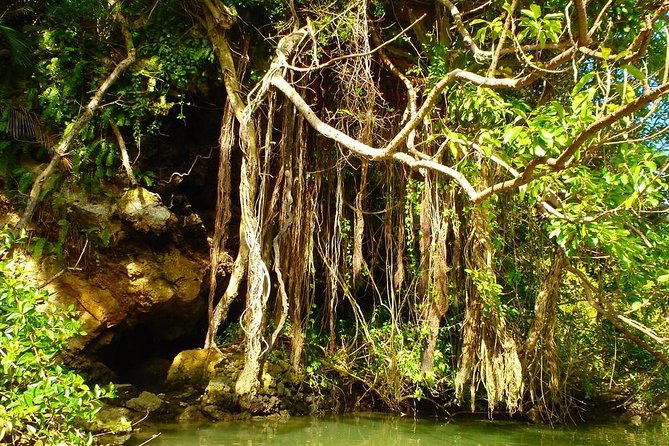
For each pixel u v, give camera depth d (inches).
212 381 366.0
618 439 346.6
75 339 365.4
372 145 389.4
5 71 389.4
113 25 411.2
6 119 373.4
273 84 350.6
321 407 396.2
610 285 387.5
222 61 400.5
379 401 418.9
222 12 395.9
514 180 193.9
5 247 262.1
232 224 463.5
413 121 228.2
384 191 428.5
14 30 370.0
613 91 331.6
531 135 211.8
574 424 391.5
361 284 435.2
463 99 346.6
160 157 430.3
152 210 388.2
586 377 429.1
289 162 393.4
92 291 378.3
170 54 409.1
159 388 399.5
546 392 394.3
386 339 406.6
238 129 434.9
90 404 241.1
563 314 424.8
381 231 436.1
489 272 361.7
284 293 373.7
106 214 380.5
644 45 176.2
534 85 394.0
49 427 227.9
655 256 298.7
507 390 362.0
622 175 243.3
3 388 226.5
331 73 417.4
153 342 428.8
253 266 362.0
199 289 416.8
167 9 414.6
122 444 285.0
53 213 374.6
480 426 372.2
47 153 386.6
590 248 368.5
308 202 403.5
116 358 407.5
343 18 381.1
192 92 423.8
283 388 380.8
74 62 395.5
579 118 203.8
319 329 429.7
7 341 223.5
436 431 352.2
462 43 380.5
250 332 358.6
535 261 393.4
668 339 324.2
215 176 466.6
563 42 347.6
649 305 373.1
